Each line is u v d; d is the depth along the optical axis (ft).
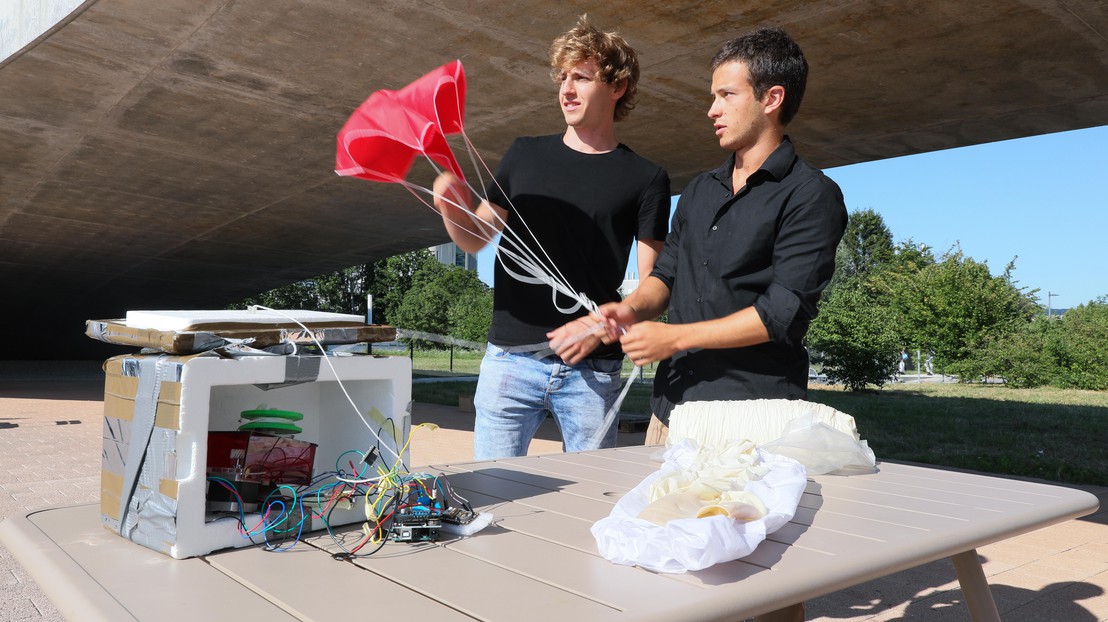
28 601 8.79
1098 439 27.32
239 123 31.14
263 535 3.08
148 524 2.97
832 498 4.22
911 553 3.15
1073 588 9.88
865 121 26.76
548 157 7.48
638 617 2.23
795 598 2.64
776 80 5.95
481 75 24.86
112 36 22.89
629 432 27.71
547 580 2.61
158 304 95.04
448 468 5.05
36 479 17.38
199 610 2.28
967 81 22.63
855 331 57.82
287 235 57.47
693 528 2.70
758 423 5.37
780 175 5.99
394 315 128.06
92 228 55.11
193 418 2.89
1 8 24.98
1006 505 4.08
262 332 3.15
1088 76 21.89
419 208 47.39
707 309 6.28
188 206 47.83
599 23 20.13
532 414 7.53
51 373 75.92
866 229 162.81
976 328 72.95
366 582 2.58
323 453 3.76
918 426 31.96
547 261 7.34
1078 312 69.56
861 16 18.66
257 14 21.02
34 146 35.01
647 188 7.50
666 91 25.20
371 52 23.29
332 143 33.63
